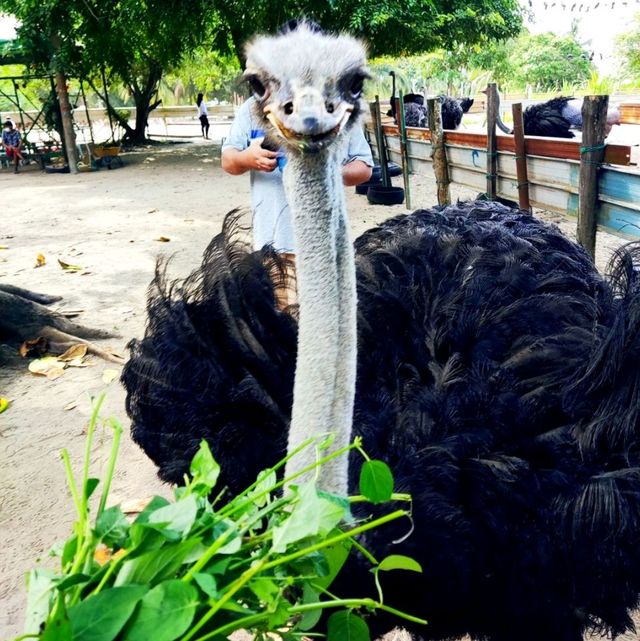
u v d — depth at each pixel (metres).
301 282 1.82
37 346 4.84
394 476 1.85
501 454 1.88
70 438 3.75
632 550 1.83
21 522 3.10
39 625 1.11
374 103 10.02
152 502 1.31
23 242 8.16
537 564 1.78
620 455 1.93
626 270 2.44
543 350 2.15
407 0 13.31
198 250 7.41
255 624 1.22
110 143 17.59
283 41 1.76
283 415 2.15
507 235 2.80
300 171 1.78
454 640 2.05
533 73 43.81
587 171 4.63
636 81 33.03
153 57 17.80
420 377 2.18
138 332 5.14
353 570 1.72
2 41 17.25
